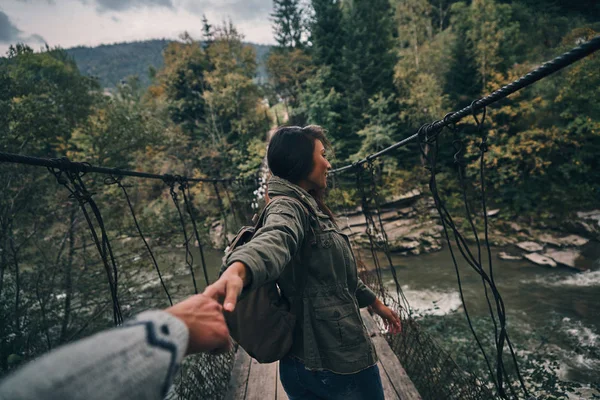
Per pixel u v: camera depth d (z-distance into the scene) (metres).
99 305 8.80
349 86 22.53
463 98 19.78
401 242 15.70
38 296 7.81
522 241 14.71
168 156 23.81
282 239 0.63
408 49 28.73
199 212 18.97
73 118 11.56
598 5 27.16
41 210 8.75
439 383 2.10
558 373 6.16
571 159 18.03
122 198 10.12
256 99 32.34
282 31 41.91
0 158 0.84
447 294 10.80
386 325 1.28
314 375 0.91
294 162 0.93
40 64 27.59
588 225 14.54
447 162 20.36
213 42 36.16
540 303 9.48
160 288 9.59
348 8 28.98
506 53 21.03
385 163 20.45
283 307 0.91
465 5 30.97
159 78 35.31
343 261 0.92
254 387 1.96
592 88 17.34
